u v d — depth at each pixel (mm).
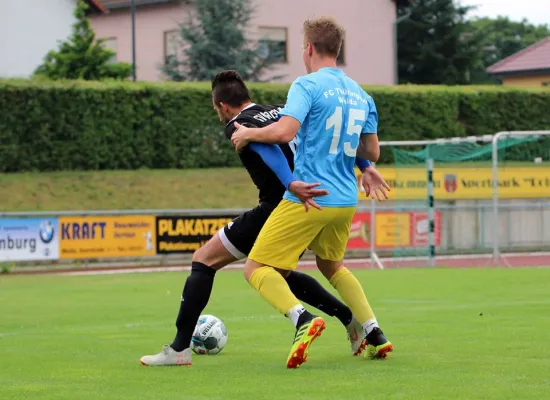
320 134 11820
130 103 54312
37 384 11031
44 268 40469
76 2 69938
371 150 12789
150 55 79250
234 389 10320
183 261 43250
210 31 66125
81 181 51656
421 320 18391
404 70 94938
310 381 10727
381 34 81750
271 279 11875
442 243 44625
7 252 39000
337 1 80062
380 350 12516
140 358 13461
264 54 68562
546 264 40219
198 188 52812
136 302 24734
